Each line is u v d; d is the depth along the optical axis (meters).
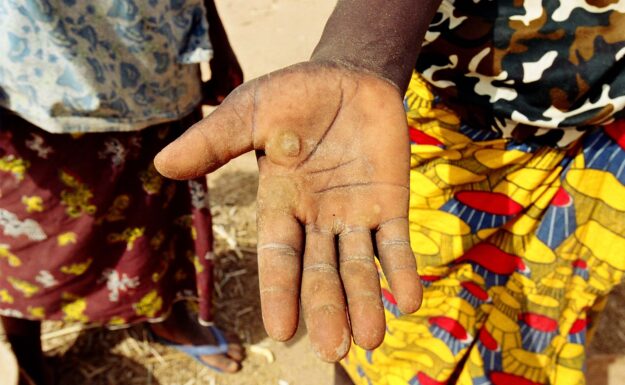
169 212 0.59
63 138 0.47
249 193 0.98
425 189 0.42
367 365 0.54
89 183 0.50
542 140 0.38
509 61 0.35
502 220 0.42
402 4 0.32
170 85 0.49
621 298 0.79
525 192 0.41
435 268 0.45
